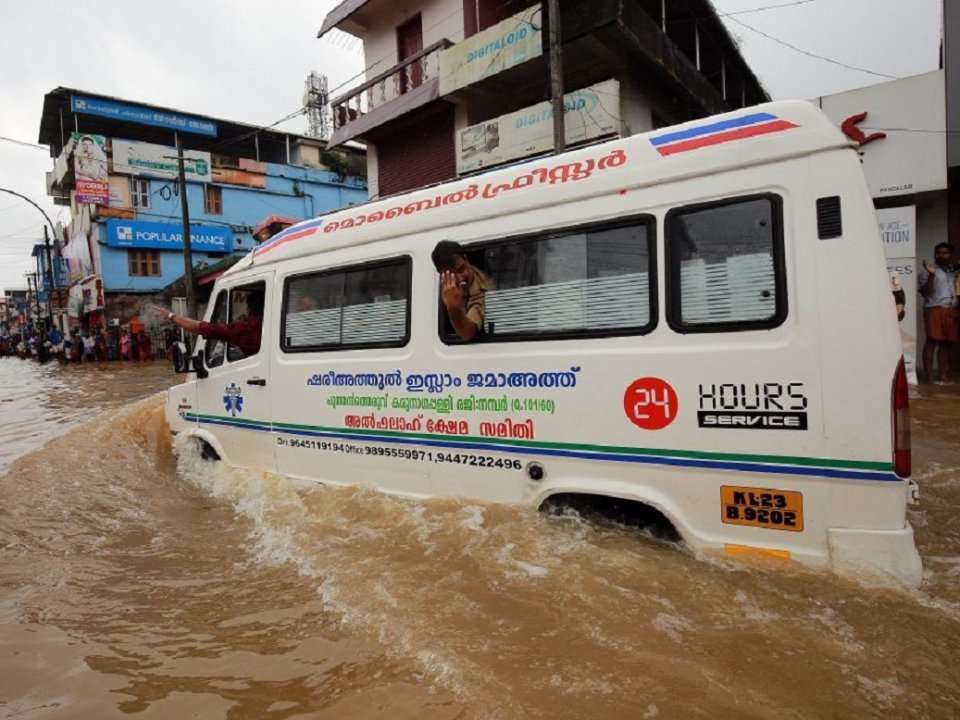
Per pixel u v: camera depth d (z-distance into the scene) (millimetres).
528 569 2887
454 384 3592
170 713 2127
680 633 2369
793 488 2576
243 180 29328
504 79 13516
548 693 2070
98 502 4562
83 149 25391
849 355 2465
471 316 3438
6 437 7754
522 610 2590
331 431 4230
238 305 5078
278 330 4582
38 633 2701
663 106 14609
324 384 4270
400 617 2607
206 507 4449
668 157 2951
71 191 32062
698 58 15023
